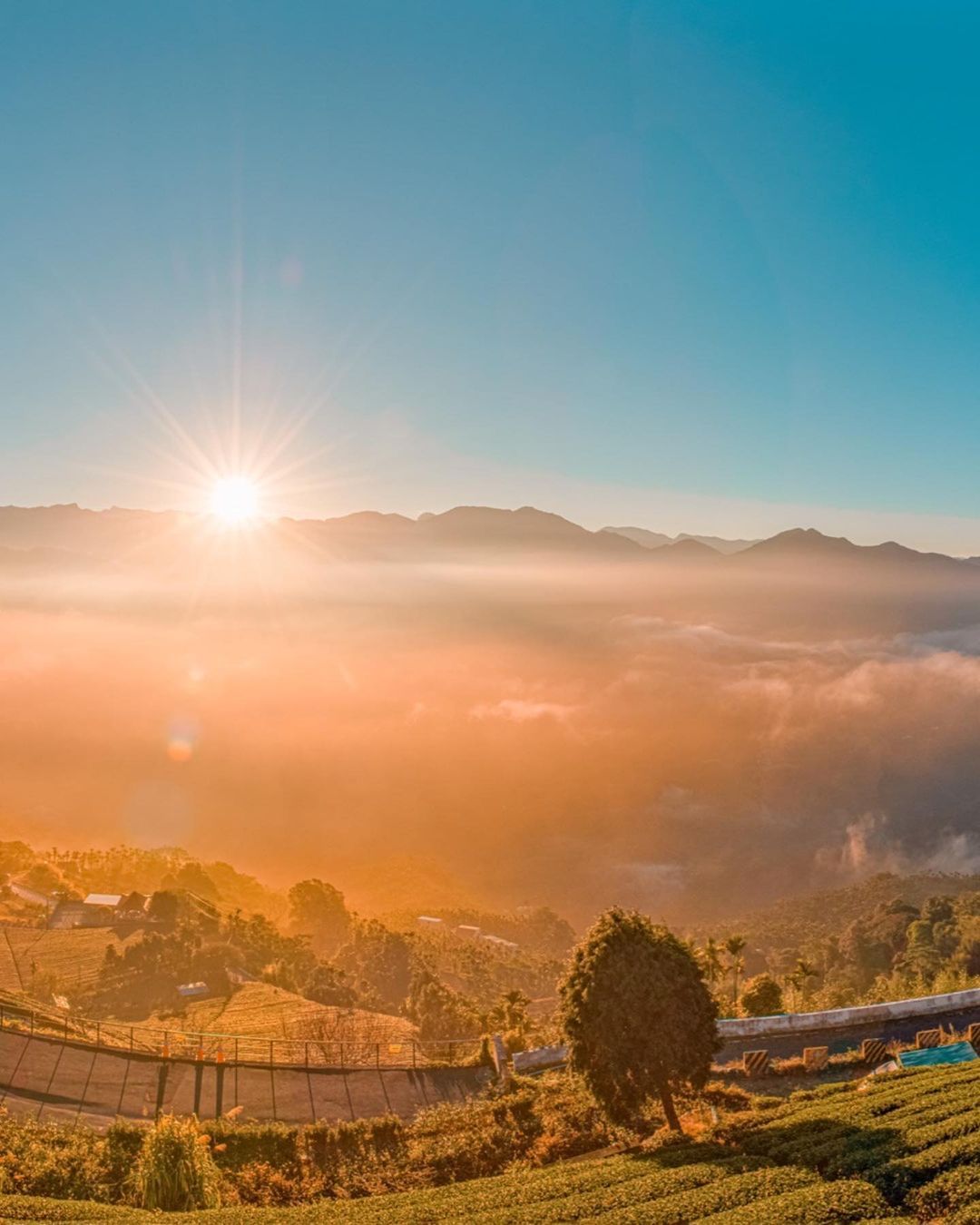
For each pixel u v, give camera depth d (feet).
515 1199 100.78
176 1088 161.68
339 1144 131.54
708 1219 85.71
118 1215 95.55
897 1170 91.86
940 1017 175.22
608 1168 109.19
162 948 350.43
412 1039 241.76
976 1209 82.58
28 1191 106.11
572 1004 124.77
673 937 127.24
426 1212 97.30
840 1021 173.17
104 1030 204.33
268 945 463.01
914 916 616.39
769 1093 144.15
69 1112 146.92
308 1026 251.19
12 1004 207.92
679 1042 119.34
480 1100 156.15
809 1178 94.79
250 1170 121.49
